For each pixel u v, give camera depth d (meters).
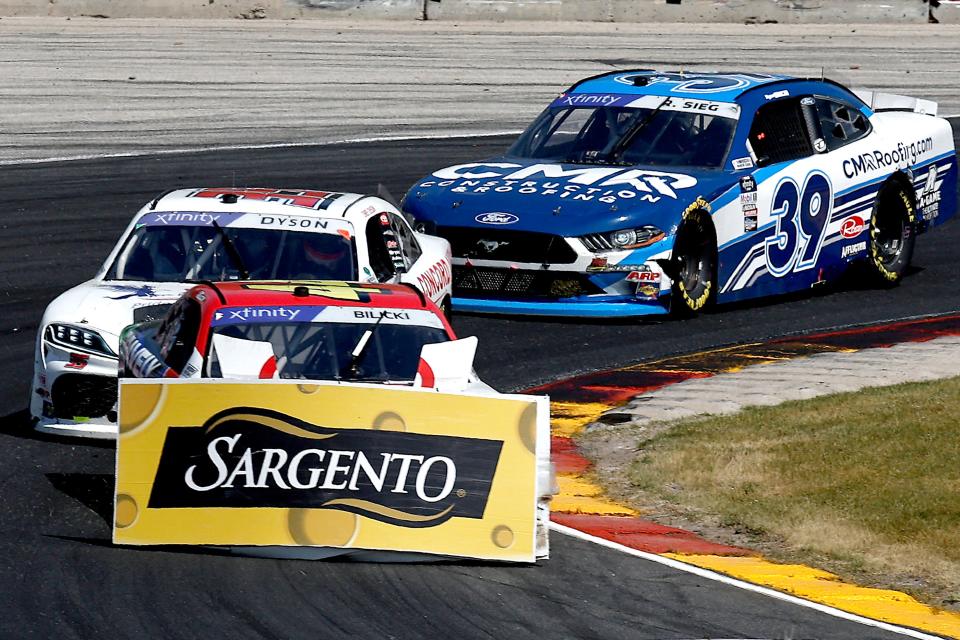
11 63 92.31
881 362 41.28
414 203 47.06
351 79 92.62
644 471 30.98
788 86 51.69
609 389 38.38
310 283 28.72
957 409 35.03
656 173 47.41
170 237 34.66
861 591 24.38
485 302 45.44
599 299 44.72
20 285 48.72
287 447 23.53
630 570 24.78
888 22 127.31
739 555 26.12
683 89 50.75
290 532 23.34
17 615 21.22
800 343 44.19
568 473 31.31
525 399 24.12
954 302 51.25
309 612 21.69
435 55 101.62
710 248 46.75
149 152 72.00
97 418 31.55
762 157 48.91
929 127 56.06
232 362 24.62
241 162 70.50
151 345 28.27
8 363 39.50
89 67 92.12
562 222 44.62
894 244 53.84
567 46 106.75
